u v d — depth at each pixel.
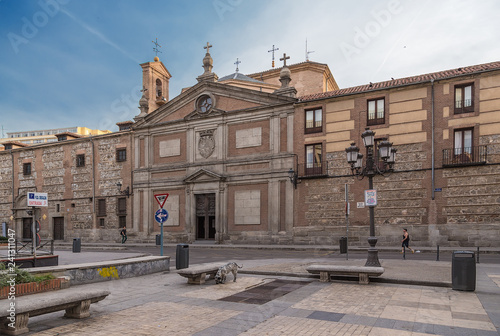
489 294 8.74
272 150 28.36
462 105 22.66
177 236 31.61
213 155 30.88
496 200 21.19
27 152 40.53
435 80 23.16
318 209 26.30
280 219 27.67
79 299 6.66
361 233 24.66
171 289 9.70
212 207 30.75
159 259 13.04
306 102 27.23
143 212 33.53
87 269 10.54
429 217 22.83
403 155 23.91
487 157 21.58
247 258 18.50
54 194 38.41
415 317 6.79
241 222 29.14
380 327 6.19
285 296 8.70
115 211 34.97
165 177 32.84
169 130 33.09
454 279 9.25
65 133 39.25
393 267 12.84
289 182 27.44
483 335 5.76
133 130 34.72
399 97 24.36
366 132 12.62
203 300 8.33
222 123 30.61
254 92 29.39
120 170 35.12
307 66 38.22
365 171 12.70
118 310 7.44
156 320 6.70
